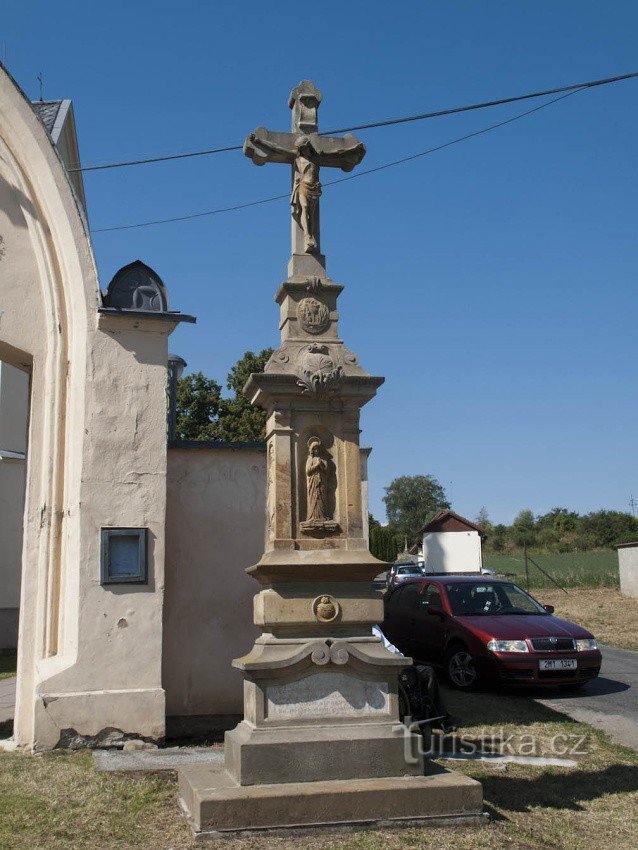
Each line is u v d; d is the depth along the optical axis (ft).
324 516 21.91
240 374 103.60
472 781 19.49
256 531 33.99
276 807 18.16
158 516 30.09
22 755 27.09
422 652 44.09
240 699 32.65
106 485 29.73
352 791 18.60
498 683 39.11
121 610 29.04
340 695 20.18
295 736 19.44
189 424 101.30
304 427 22.34
